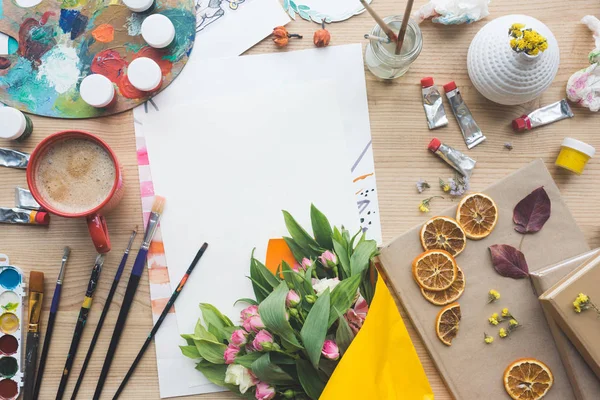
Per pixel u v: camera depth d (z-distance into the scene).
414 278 0.63
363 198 0.68
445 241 0.64
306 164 0.68
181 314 0.67
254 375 0.55
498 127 0.68
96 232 0.60
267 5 0.68
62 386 0.66
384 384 0.57
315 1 0.68
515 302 0.63
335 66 0.68
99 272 0.67
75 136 0.63
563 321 0.59
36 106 0.67
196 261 0.67
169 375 0.66
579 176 0.67
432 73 0.68
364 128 0.68
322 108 0.67
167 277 0.67
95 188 0.63
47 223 0.67
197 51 0.67
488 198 0.64
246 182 0.68
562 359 0.62
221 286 0.67
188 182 0.68
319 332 0.49
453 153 0.67
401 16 0.63
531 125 0.67
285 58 0.68
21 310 0.66
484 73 0.63
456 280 0.63
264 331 0.53
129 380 0.66
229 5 0.68
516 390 0.62
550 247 0.64
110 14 0.67
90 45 0.67
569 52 0.68
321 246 0.62
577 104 0.68
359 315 0.58
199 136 0.68
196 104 0.67
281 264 0.62
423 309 0.64
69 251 0.67
